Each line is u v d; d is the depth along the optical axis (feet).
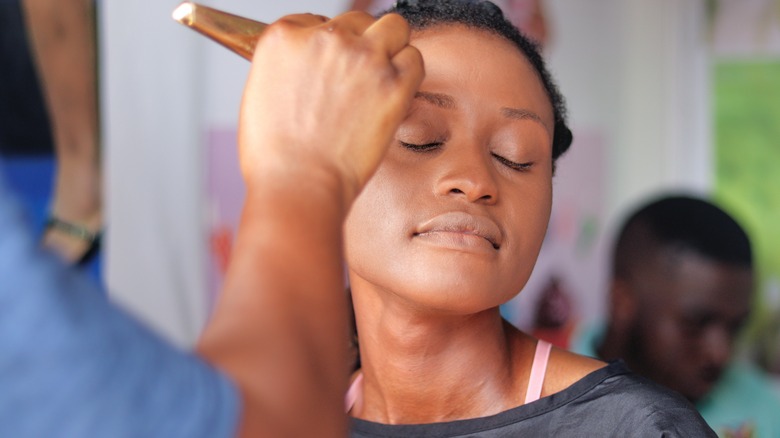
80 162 5.78
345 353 1.42
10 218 1.13
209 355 1.30
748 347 8.13
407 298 2.35
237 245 1.42
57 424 1.12
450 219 2.30
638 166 8.90
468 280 2.28
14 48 5.58
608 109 8.60
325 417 1.33
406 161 2.38
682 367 5.99
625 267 6.08
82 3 5.77
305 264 1.39
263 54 1.57
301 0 6.55
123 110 5.91
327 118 1.52
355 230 2.40
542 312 7.98
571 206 8.29
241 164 1.53
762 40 8.60
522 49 2.67
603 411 2.46
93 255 5.82
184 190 6.15
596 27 8.44
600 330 6.97
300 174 1.46
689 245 5.91
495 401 2.61
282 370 1.29
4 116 5.56
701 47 8.76
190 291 6.18
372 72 1.57
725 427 6.05
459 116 2.44
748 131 8.69
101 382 1.13
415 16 2.63
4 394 1.11
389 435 2.63
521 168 2.48
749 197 8.68
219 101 6.32
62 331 1.12
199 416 1.18
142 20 5.97
